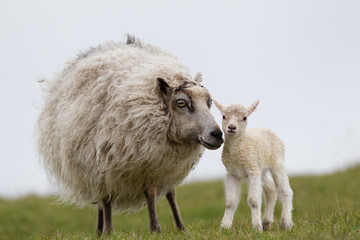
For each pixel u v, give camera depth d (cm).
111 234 1335
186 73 1360
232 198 1310
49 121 1481
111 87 1341
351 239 1005
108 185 1353
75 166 1391
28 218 2853
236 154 1305
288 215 1342
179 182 1445
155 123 1278
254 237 1108
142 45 1567
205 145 1256
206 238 1124
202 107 1284
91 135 1338
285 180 1377
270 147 1374
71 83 1432
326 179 3384
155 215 1380
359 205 2038
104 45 1574
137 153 1296
